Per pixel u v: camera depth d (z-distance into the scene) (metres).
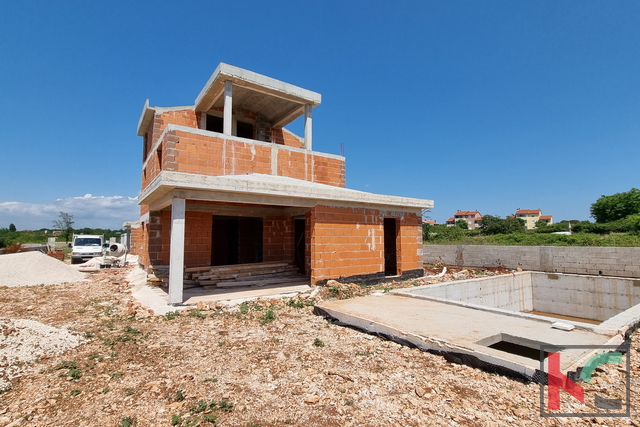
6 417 3.29
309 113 14.73
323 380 4.07
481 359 4.32
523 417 3.21
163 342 5.54
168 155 10.84
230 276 10.63
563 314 13.20
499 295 12.48
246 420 3.23
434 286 10.01
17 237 44.47
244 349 5.20
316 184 12.30
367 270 11.45
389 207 12.34
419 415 3.28
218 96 13.77
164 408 3.46
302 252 13.59
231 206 12.33
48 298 9.77
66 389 3.87
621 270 12.48
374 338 5.69
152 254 12.34
